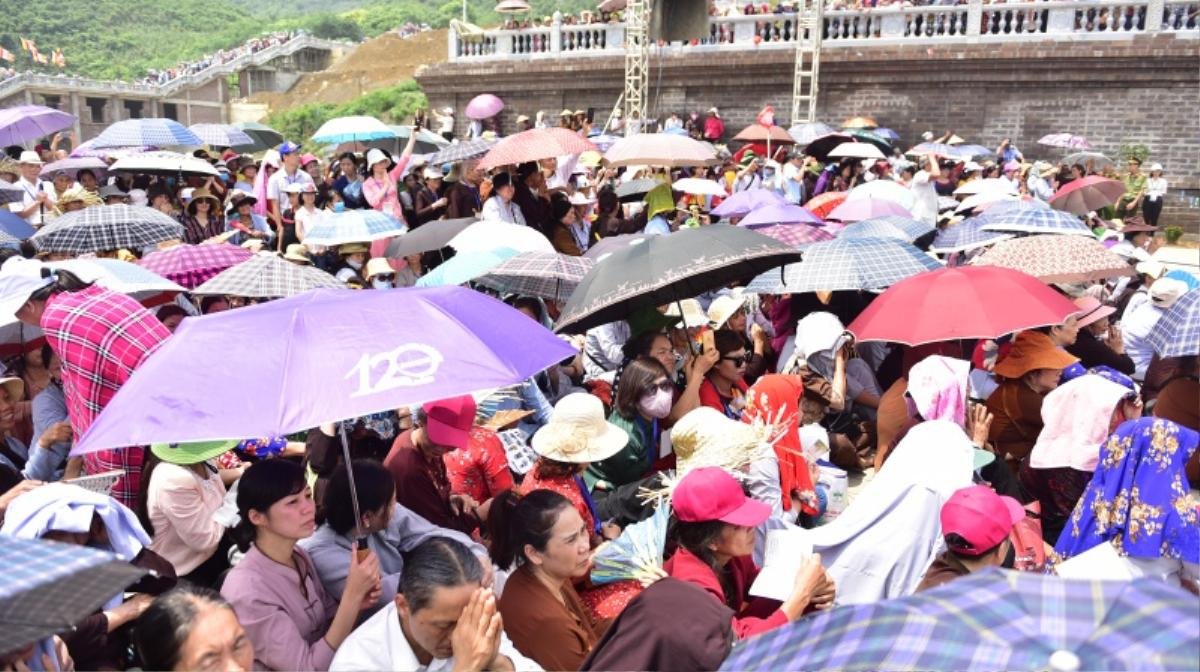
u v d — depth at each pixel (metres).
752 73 24.53
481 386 3.13
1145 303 8.97
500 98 27.61
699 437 4.77
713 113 24.39
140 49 102.50
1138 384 8.56
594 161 18.14
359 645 3.37
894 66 23.23
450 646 3.31
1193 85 21.00
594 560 4.20
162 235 8.73
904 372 6.67
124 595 3.98
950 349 6.58
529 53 27.11
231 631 3.04
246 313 3.33
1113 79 21.56
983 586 2.25
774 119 24.53
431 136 18.12
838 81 23.91
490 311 3.58
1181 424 5.20
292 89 62.62
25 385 6.05
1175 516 4.47
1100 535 4.66
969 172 18.48
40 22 97.25
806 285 7.56
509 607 3.81
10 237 8.92
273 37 65.69
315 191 12.69
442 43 60.34
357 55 62.53
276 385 3.03
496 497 4.33
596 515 5.02
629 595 4.18
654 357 5.90
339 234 9.00
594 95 26.38
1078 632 2.07
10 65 85.81
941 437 4.66
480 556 4.10
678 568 3.90
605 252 8.38
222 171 15.88
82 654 3.57
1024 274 6.15
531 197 11.11
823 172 18.09
